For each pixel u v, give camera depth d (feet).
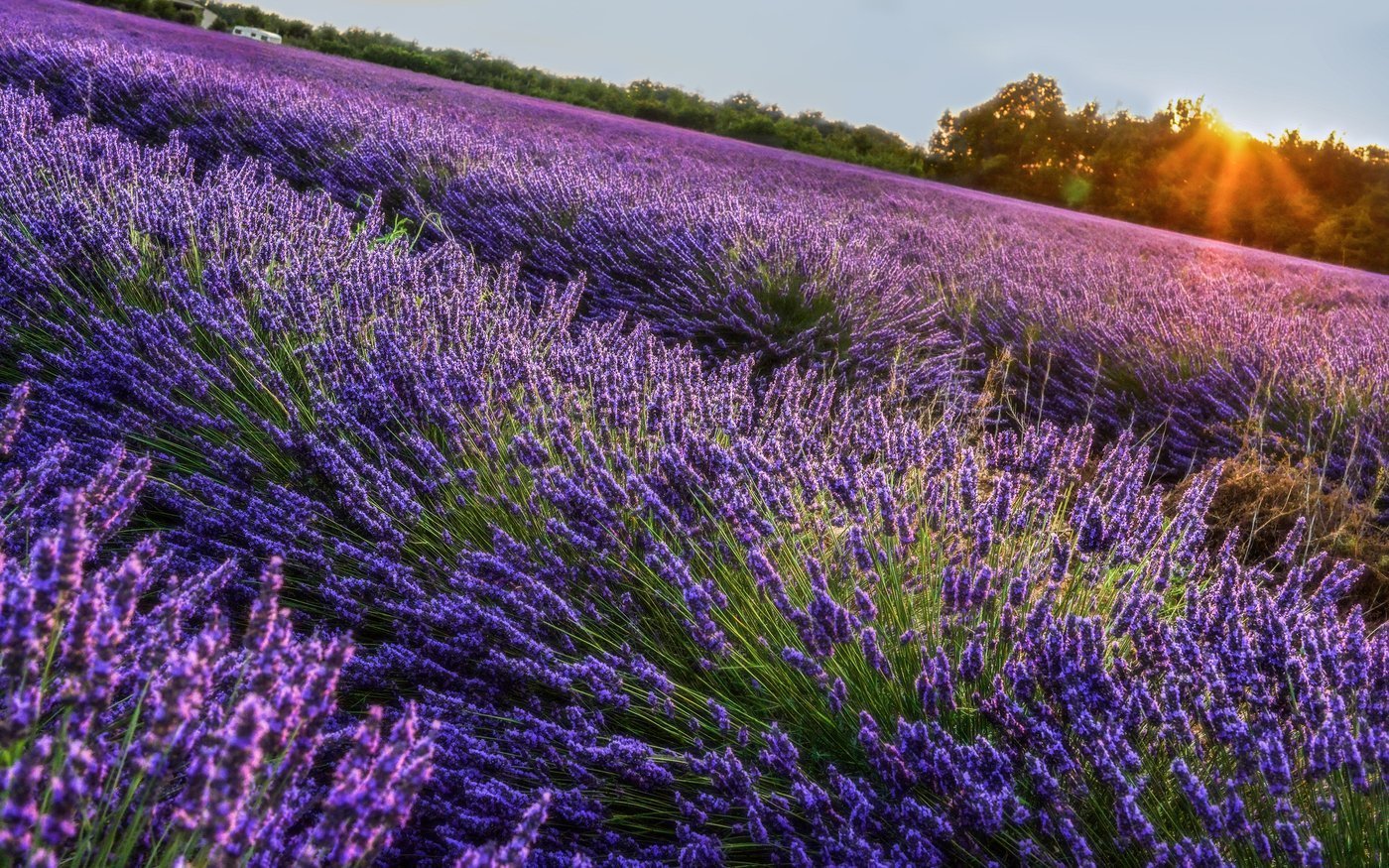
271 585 3.31
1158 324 20.45
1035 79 156.15
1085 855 4.84
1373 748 5.06
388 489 7.54
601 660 6.74
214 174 16.92
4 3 59.98
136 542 7.15
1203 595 7.14
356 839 3.13
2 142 15.56
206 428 8.33
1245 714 5.83
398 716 6.00
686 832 5.40
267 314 9.48
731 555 7.48
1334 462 14.65
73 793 2.91
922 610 6.92
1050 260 31.01
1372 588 11.37
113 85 28.07
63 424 7.89
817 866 5.42
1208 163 138.41
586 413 9.27
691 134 81.97
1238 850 4.97
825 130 150.10
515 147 32.42
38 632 3.14
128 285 10.23
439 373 8.81
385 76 68.13
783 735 5.53
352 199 22.93
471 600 6.71
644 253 18.94
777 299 17.20
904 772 5.40
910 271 23.39
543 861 5.25
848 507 7.67
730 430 9.51
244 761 2.97
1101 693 5.68
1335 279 51.06
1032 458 8.82
